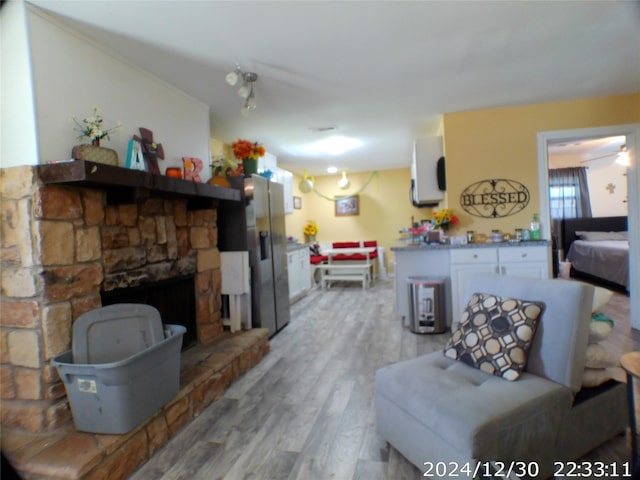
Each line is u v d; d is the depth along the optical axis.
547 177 3.48
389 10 1.83
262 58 2.32
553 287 1.64
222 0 1.70
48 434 1.59
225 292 3.14
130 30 1.93
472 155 3.61
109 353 1.77
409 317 3.54
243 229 3.24
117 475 1.52
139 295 2.26
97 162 1.72
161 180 2.03
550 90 3.11
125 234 2.10
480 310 1.83
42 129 1.71
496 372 1.60
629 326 3.34
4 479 1.41
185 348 2.64
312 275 6.32
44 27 1.74
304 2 1.74
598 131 3.35
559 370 1.52
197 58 2.28
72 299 1.73
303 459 1.65
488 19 1.96
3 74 1.72
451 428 1.29
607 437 1.63
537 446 1.38
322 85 2.77
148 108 2.45
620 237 5.87
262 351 2.98
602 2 1.83
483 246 3.35
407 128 4.08
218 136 4.11
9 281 1.65
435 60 2.43
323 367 2.72
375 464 1.60
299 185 6.59
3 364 1.69
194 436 1.86
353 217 7.19
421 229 4.23
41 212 1.59
